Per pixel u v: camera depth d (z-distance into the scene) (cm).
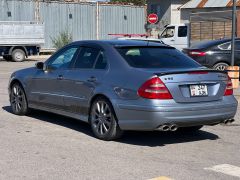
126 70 738
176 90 697
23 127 858
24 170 596
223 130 859
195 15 2880
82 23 3684
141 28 3991
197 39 2703
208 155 680
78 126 872
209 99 728
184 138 791
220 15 2802
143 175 580
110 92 739
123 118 722
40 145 724
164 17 4538
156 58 774
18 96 970
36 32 2986
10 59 3039
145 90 692
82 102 797
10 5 3378
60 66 868
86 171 594
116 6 3834
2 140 754
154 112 684
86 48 830
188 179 568
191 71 713
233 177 579
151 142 757
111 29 3828
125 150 702
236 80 1332
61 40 3488
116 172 591
